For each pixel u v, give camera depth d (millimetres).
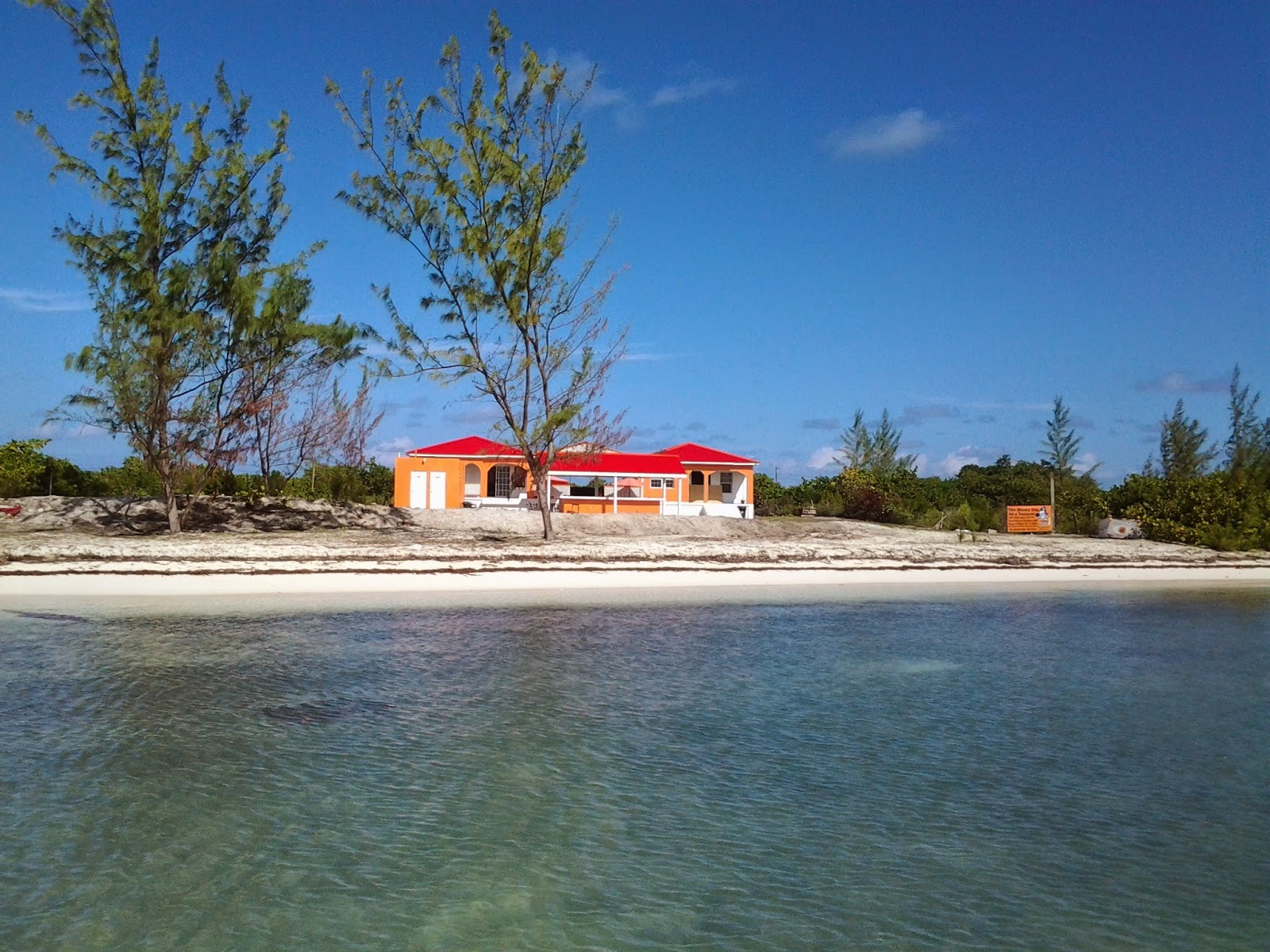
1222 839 7496
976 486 61938
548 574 24297
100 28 24938
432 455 42188
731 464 47688
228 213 27281
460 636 15828
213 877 6570
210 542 26406
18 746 9336
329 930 5883
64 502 30344
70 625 16188
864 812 7953
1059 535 40625
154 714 10586
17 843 7078
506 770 8891
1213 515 37188
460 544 28172
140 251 25578
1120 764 9320
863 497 45406
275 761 9023
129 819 7559
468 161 26562
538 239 26969
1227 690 12641
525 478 44031
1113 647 15961
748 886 6566
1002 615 19719
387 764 9000
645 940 5820
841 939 5871
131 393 26031
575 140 27047
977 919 6145
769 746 9805
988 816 7922
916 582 25656
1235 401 55781
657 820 7719
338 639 15305
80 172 25125
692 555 27875
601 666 13695
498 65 26422
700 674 13234
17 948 5594
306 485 39812
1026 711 11414
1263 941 5914
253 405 27375
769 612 19531
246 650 14328
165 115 25922
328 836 7293
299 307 27875
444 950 5676
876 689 12477
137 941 5719
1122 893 6539
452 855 6988
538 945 5738
